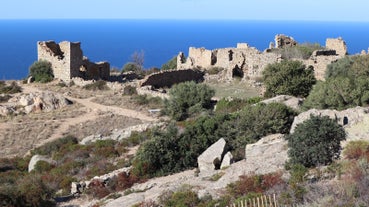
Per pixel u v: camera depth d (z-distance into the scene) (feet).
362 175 87.15
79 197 128.36
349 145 106.42
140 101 260.21
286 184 93.25
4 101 271.08
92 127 222.07
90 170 148.97
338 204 78.74
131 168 140.56
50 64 323.98
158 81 295.89
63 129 222.07
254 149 126.72
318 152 102.63
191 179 118.52
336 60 236.02
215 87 294.66
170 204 97.50
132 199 110.73
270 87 217.77
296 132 107.86
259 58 305.12
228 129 148.56
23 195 115.44
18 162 176.65
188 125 160.76
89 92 289.53
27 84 317.83
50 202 119.34
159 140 141.79
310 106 170.09
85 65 322.96
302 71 218.18
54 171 152.15
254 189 95.45
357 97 164.14
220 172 116.57
